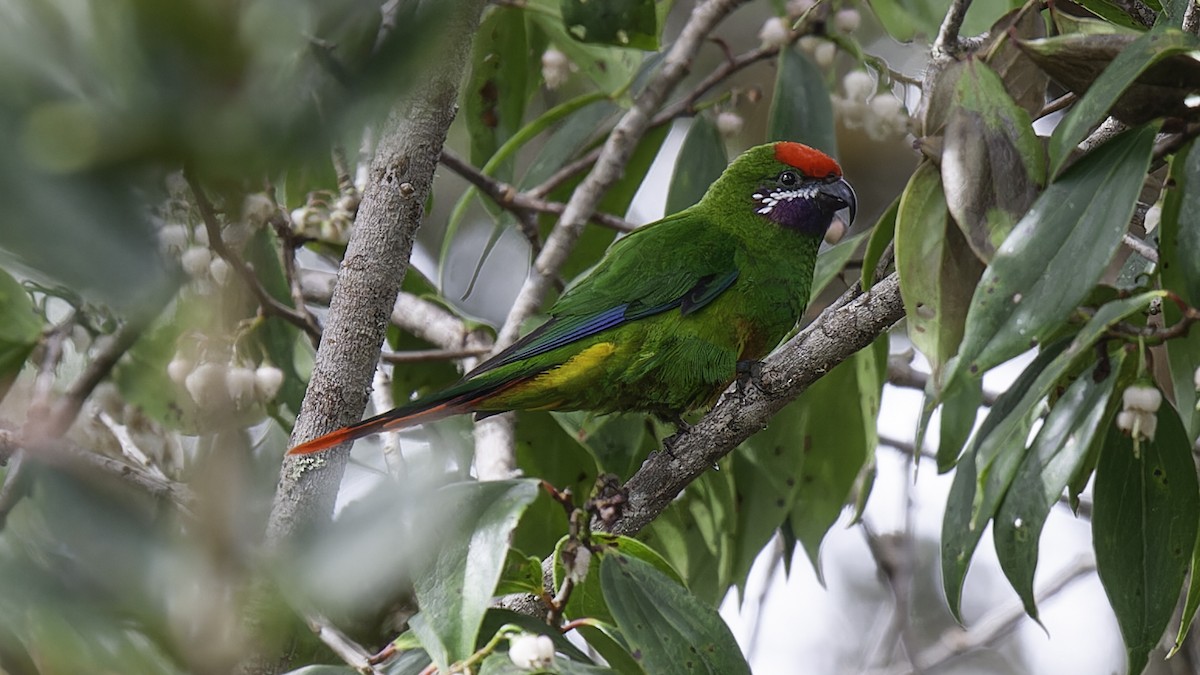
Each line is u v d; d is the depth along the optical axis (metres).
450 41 2.79
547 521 11.12
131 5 2.39
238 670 3.08
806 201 10.97
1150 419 6.77
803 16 10.93
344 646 6.25
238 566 2.88
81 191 2.38
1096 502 7.12
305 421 7.51
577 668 6.06
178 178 2.66
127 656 2.96
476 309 17.34
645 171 12.79
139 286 2.45
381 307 7.42
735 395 8.90
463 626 5.82
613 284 10.32
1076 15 9.18
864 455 10.73
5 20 2.36
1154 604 7.00
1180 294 6.58
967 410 9.85
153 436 10.62
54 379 9.28
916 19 10.59
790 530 11.22
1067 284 6.28
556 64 11.88
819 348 8.34
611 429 11.23
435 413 9.70
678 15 17.70
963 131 7.05
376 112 2.65
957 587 7.16
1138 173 6.31
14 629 2.89
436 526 3.71
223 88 2.48
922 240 7.36
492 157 12.34
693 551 10.97
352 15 2.62
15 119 2.34
